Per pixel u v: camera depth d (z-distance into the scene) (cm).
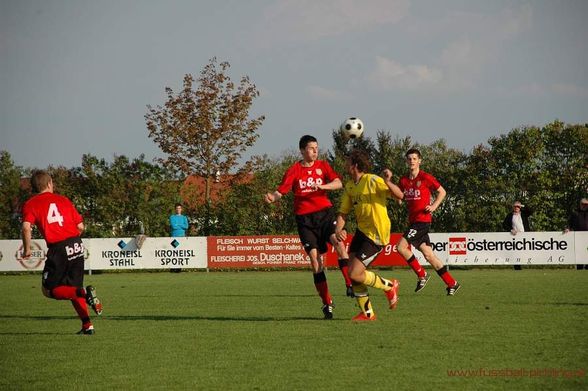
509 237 4106
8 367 1232
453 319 1734
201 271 4547
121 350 1382
